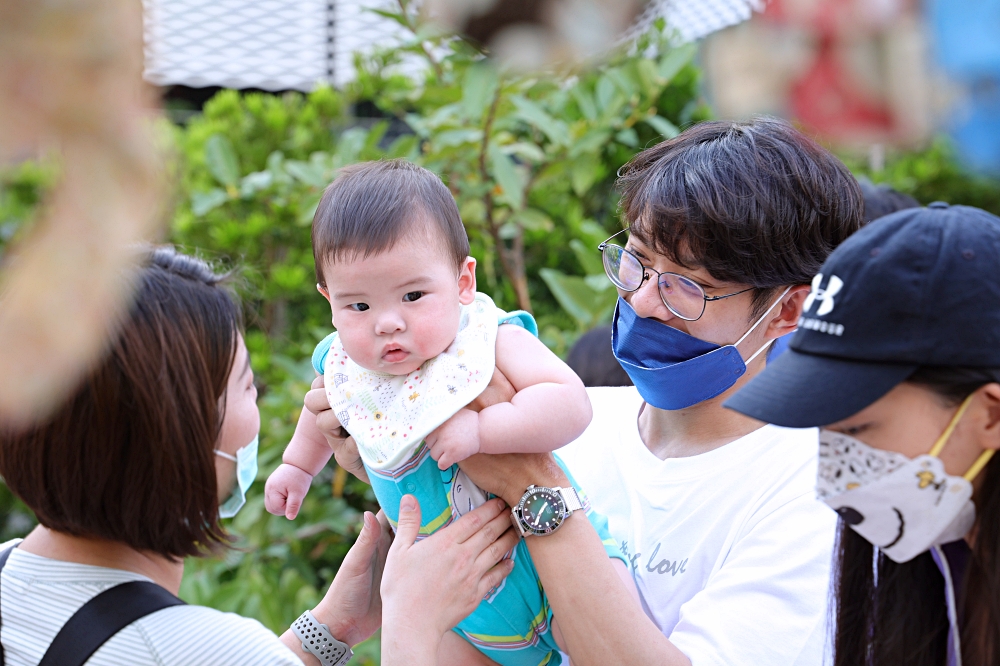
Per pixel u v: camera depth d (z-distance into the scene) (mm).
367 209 1460
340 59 3475
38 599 1259
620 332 1729
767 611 1409
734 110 757
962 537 1164
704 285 1588
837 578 1323
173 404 1269
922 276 1051
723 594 1448
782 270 1558
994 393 1047
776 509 1511
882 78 661
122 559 1324
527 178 3414
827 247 1588
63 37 410
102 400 1209
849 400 1066
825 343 1104
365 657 2883
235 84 3289
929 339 1046
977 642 1125
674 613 1604
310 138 3611
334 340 1722
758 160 1552
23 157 431
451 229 1534
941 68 639
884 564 1266
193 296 1339
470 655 1701
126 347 1219
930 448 1096
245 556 3020
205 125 3672
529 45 549
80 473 1236
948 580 1188
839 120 687
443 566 1436
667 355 1655
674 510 1663
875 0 656
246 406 1498
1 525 3424
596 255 3107
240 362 1485
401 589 1422
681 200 1548
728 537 1569
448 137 2932
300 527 3113
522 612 1604
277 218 3457
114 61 426
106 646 1191
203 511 1343
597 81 3094
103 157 430
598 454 1891
